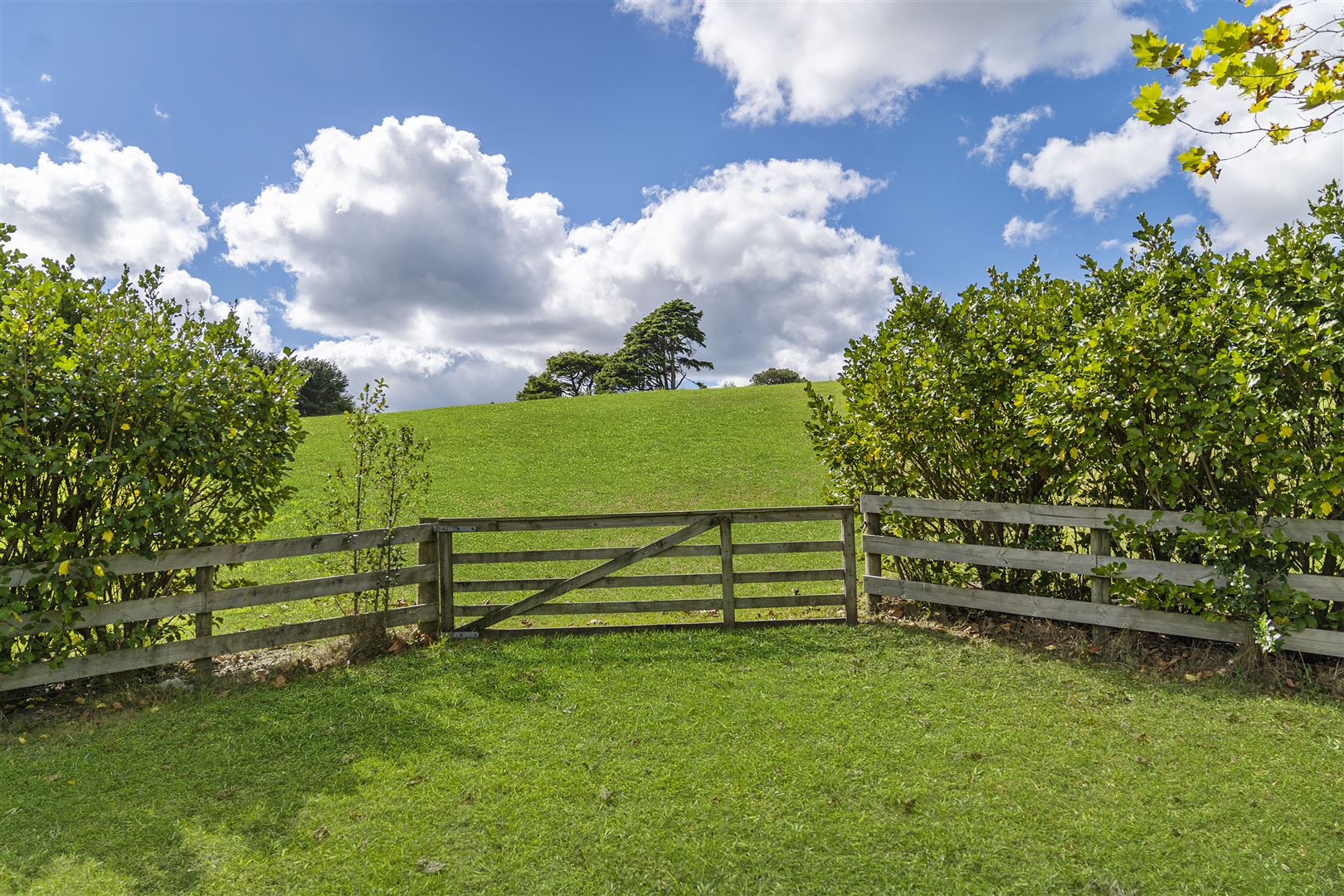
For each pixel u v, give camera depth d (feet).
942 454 25.39
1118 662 21.47
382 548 24.99
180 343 22.21
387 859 12.60
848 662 22.02
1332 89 9.57
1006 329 25.11
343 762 16.21
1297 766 15.17
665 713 18.40
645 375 223.92
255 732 17.85
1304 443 19.81
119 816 14.17
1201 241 24.31
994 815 13.60
